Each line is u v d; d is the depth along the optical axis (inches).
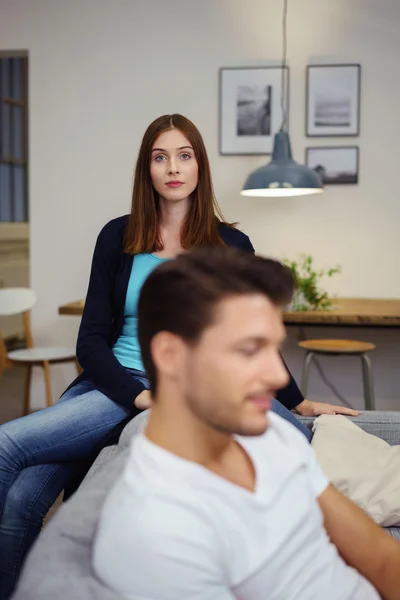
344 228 179.3
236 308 28.2
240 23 177.3
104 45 181.2
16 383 215.6
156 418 30.8
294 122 177.6
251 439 35.1
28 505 69.4
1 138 261.1
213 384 28.2
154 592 27.8
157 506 28.7
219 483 30.6
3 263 255.8
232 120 178.7
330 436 74.7
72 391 78.3
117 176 183.3
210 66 178.7
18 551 68.6
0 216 261.9
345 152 177.0
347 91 175.8
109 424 73.8
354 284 180.4
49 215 185.9
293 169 153.8
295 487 35.6
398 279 179.3
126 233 80.3
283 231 180.5
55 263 186.5
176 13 178.7
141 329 30.2
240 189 180.1
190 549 28.4
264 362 28.3
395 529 66.7
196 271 29.0
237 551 31.4
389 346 179.8
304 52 176.1
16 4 182.2
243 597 32.7
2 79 261.7
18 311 175.6
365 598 37.6
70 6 181.2
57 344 188.2
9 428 70.8
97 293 80.3
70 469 74.9
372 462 71.1
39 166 185.3
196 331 28.3
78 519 33.7
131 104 181.6
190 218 80.7
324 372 181.9
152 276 29.9
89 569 30.2
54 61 182.7
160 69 180.1
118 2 179.9
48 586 29.7
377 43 174.6
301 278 162.6
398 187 177.0
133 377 75.7
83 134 183.5
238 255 30.0
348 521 39.3
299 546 34.9
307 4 175.2
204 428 30.4
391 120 175.8
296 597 34.3
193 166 79.1
